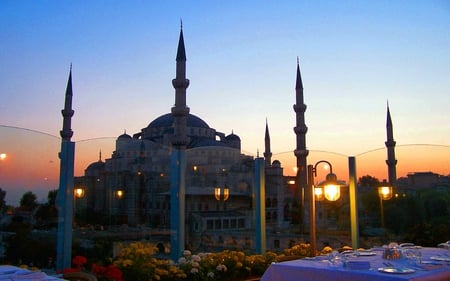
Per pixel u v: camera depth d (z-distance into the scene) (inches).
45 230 343.9
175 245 459.8
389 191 587.5
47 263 339.0
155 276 332.8
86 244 383.6
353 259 258.7
